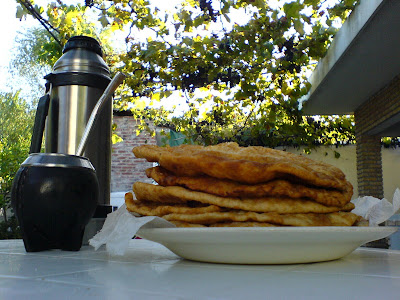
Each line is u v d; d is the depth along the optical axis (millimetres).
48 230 764
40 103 1026
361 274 466
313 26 2949
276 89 3426
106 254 742
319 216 598
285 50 2865
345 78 4465
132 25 2840
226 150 703
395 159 6398
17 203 748
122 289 348
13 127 10133
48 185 741
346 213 623
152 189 632
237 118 3914
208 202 591
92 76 1136
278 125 3668
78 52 1153
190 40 2738
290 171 568
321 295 328
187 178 631
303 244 519
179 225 605
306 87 3428
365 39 3414
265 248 521
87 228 982
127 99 3375
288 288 363
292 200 595
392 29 3207
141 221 582
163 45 2883
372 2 2865
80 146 833
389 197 6320
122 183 6445
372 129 5270
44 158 758
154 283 388
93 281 398
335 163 6188
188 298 306
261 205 578
